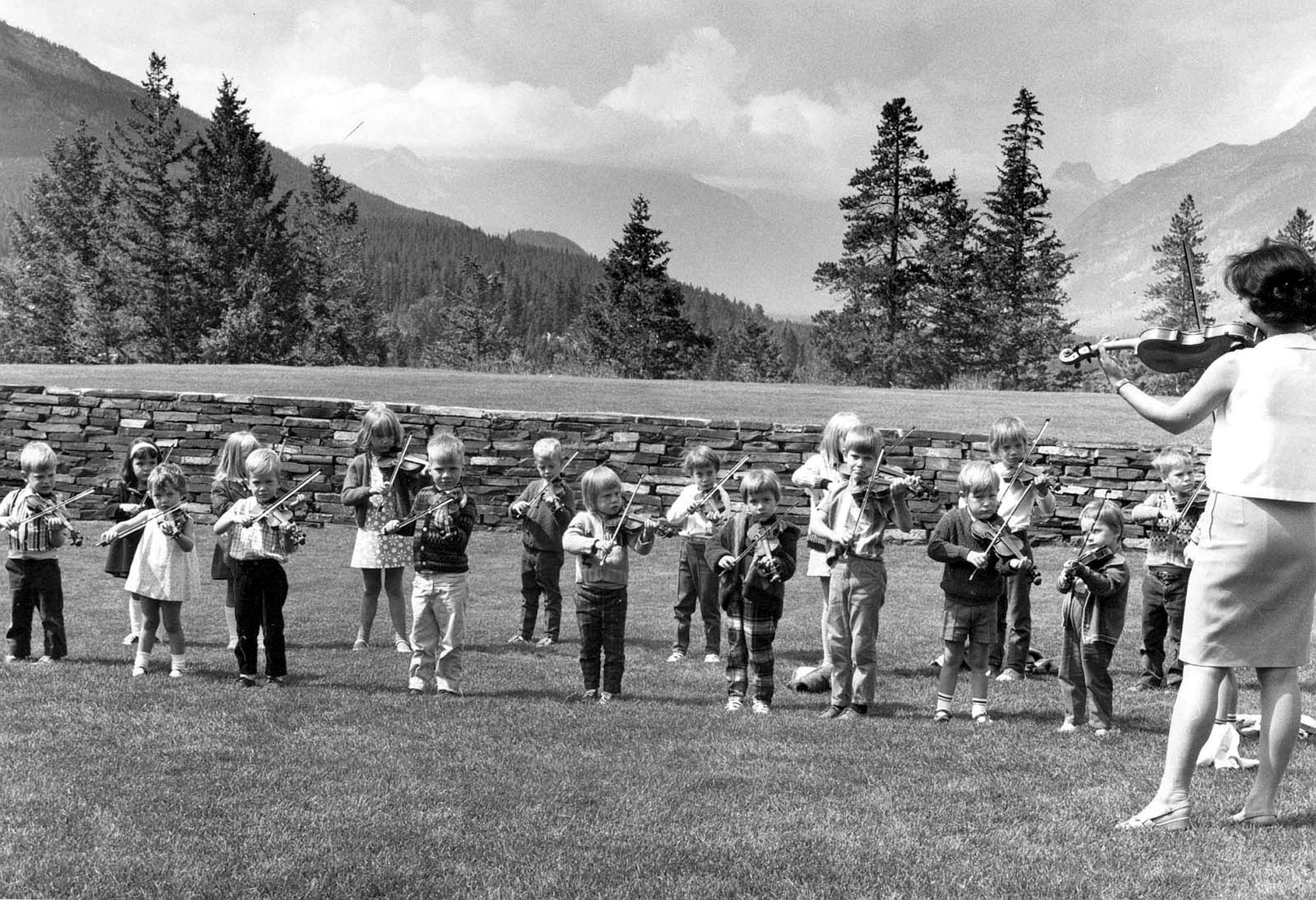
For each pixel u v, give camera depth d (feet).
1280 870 15.83
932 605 42.16
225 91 216.13
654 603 44.11
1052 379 208.23
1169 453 29.96
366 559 34.55
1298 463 16.98
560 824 18.44
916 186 210.18
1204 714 17.66
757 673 27.20
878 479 26.66
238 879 15.93
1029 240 220.84
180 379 79.56
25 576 31.99
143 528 34.83
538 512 36.29
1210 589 17.48
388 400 70.28
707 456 34.96
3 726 24.21
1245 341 17.97
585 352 260.01
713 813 19.07
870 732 24.80
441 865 16.56
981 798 19.85
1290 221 230.27
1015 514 31.83
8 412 63.87
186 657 32.96
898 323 211.82
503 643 36.27
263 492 29.04
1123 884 15.64
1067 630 25.39
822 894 15.52
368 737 23.70
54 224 236.43
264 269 213.66
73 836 17.62
